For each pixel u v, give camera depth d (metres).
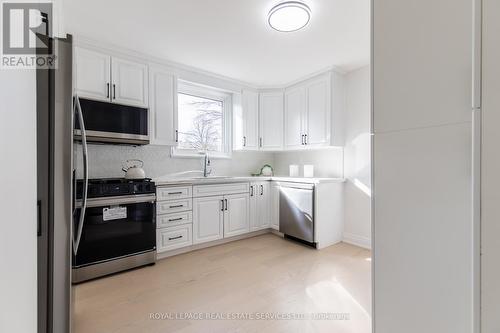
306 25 2.13
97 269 2.18
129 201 2.34
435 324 0.76
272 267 2.43
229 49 2.61
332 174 3.42
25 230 0.61
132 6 1.89
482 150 0.55
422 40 0.78
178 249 2.80
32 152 0.67
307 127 3.37
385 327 0.88
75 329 1.50
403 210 0.83
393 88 0.85
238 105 3.69
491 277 0.53
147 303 1.79
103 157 2.71
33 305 0.67
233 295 1.91
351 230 3.18
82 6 1.89
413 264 0.81
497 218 0.52
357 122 3.11
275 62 2.93
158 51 2.66
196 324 1.55
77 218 1.64
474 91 0.56
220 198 3.08
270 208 3.60
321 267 2.43
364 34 2.28
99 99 2.44
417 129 0.80
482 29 0.55
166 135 2.91
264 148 3.81
